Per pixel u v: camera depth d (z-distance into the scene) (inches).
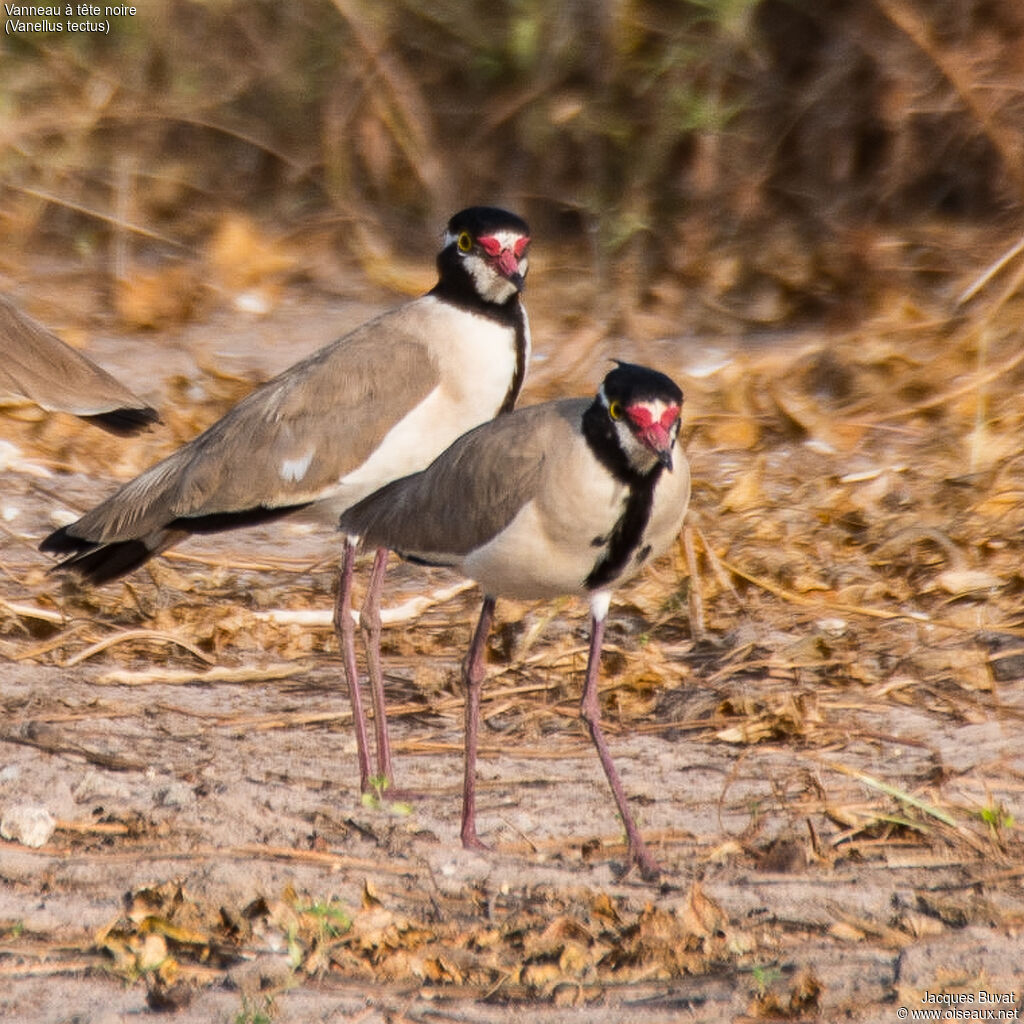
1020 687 441.4
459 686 447.8
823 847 348.8
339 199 900.0
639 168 861.2
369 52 888.9
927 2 816.3
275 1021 281.1
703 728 420.5
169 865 335.0
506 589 358.3
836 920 320.2
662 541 349.7
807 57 864.3
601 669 452.4
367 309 818.8
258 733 415.8
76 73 942.4
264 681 452.1
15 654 456.8
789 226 858.8
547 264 850.8
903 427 654.5
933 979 295.0
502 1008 288.0
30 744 390.6
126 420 451.8
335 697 442.3
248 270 838.5
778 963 303.7
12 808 350.6
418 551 367.2
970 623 482.3
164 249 886.4
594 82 876.0
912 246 805.9
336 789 382.0
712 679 448.8
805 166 865.5
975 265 780.6
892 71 829.8
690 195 867.4
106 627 479.8
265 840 349.4
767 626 486.3
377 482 421.1
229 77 935.0
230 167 937.5
